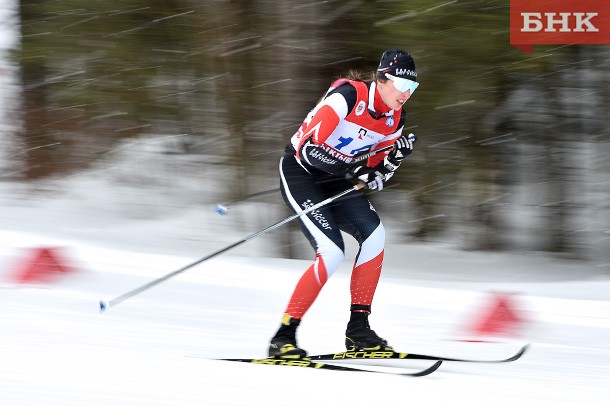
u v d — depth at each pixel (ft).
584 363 49.14
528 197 93.50
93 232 100.63
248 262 78.38
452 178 92.22
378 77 41.78
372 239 43.93
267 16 90.63
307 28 89.51
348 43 87.92
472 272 89.30
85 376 35.47
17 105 113.09
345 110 41.73
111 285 65.57
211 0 93.09
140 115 101.55
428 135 89.10
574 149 89.86
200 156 100.78
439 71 84.12
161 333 50.70
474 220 95.76
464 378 40.96
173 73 97.71
